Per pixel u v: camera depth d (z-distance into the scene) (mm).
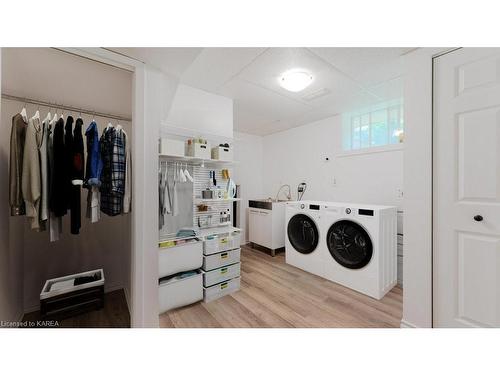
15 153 1220
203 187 2453
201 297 2014
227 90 2340
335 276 2400
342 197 3096
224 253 2180
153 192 1466
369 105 2732
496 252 1199
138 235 1406
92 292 1862
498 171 1191
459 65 1318
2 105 1548
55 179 1289
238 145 4059
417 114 1479
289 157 3896
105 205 1554
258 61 1750
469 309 1288
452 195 1343
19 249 1697
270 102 2662
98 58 1284
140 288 1411
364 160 2852
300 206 2801
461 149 1316
